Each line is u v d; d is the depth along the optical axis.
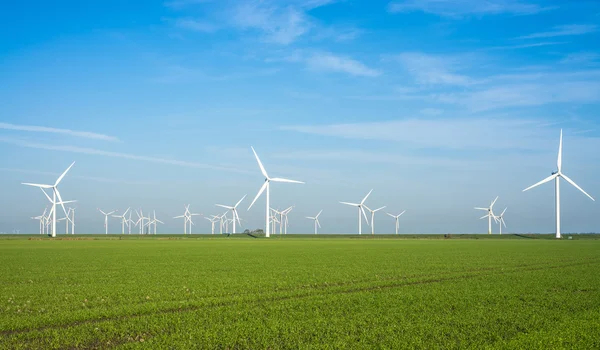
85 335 19.86
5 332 20.84
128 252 74.38
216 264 52.69
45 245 97.81
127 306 25.56
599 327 21.06
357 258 62.22
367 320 22.69
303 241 133.00
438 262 55.31
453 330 20.77
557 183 144.62
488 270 45.97
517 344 18.36
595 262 55.53
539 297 28.84
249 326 21.28
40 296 29.48
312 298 28.55
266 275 41.22
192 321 22.36
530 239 155.12
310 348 17.83
